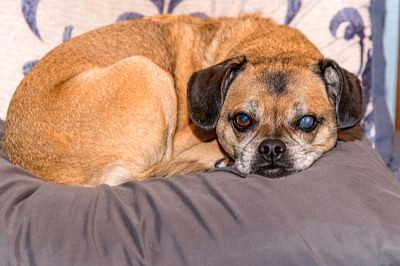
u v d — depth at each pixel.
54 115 0.73
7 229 0.60
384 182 0.65
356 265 0.59
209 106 0.71
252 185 0.64
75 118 0.73
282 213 0.61
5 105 0.87
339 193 0.63
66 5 0.90
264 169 0.68
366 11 0.90
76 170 0.73
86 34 0.81
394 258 0.59
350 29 0.89
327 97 0.71
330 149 0.72
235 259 0.59
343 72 0.69
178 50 0.82
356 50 0.89
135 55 0.80
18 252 0.59
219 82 0.70
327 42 0.90
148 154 0.76
